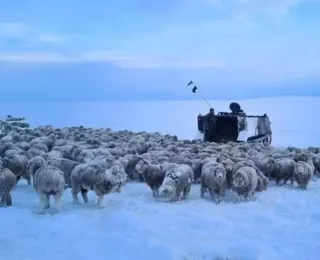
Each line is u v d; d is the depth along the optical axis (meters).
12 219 9.22
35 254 7.53
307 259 7.47
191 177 12.17
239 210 10.60
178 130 47.94
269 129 25.50
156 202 11.62
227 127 24.55
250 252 7.54
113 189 10.97
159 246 7.59
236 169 12.48
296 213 10.39
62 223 9.05
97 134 23.91
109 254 7.51
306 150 19.41
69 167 12.44
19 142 18.47
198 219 9.52
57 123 58.53
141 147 18.31
